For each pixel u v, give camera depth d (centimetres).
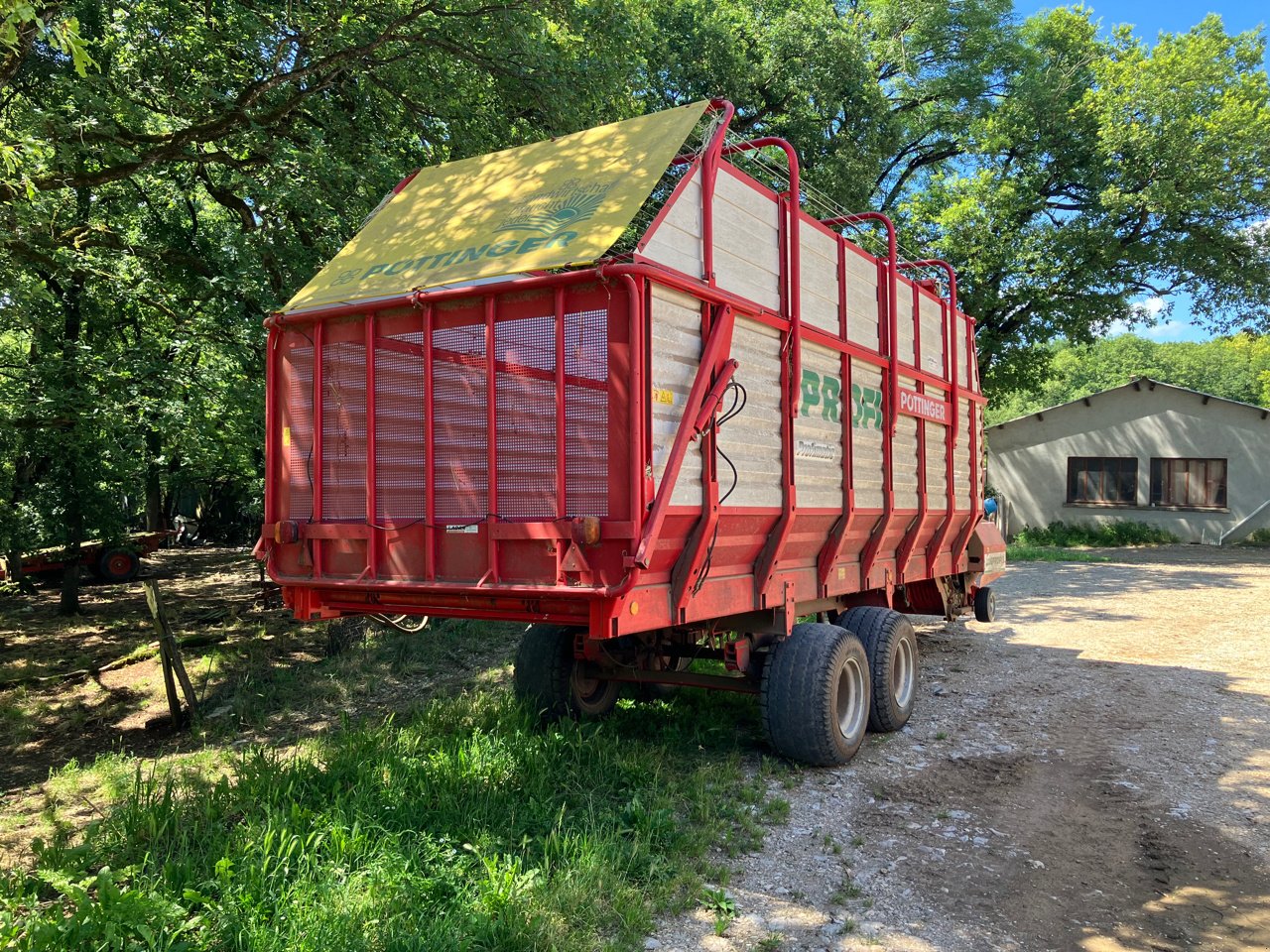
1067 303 2134
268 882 355
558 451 423
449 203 536
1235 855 448
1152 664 916
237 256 976
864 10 2534
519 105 1170
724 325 475
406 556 471
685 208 462
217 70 1059
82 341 1295
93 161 1051
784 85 2033
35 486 1501
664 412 430
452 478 458
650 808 474
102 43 1009
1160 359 7638
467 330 456
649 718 660
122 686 1005
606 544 411
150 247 1117
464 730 587
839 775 564
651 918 368
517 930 332
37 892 362
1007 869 431
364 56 1029
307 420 513
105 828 430
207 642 1203
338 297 497
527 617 442
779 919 375
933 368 799
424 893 358
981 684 828
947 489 820
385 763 496
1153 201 1970
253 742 756
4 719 895
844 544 639
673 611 463
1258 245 2094
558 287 426
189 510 3766
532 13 1072
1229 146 1973
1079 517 2764
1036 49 2448
